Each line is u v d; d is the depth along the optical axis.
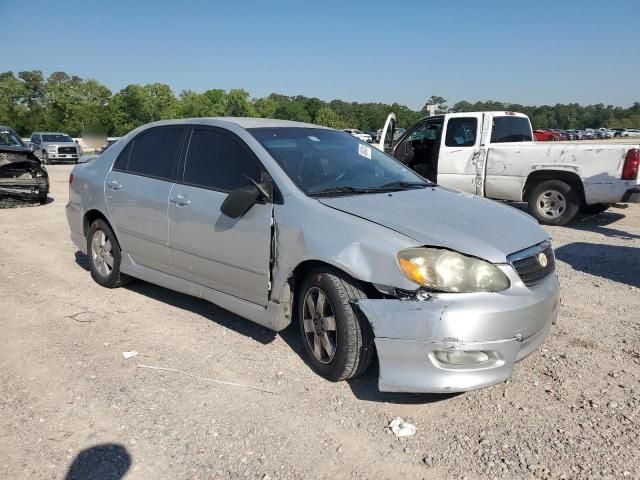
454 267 2.98
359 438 2.90
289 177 3.73
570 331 4.26
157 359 3.80
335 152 4.30
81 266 6.26
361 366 3.30
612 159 7.98
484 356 2.98
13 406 3.20
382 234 3.15
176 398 3.29
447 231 3.19
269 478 2.59
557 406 3.18
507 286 3.04
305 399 3.27
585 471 2.61
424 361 2.96
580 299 5.04
